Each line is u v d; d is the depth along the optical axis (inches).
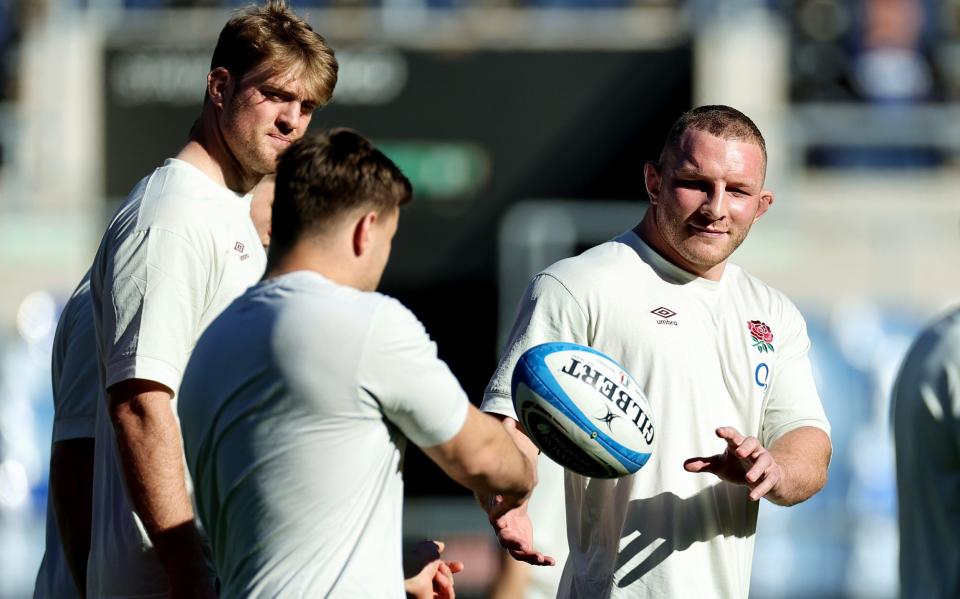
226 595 426.9
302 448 417.1
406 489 1342.3
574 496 534.3
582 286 526.0
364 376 418.9
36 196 1563.7
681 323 525.0
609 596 515.2
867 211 1541.6
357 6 1610.5
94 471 526.3
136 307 484.7
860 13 1675.7
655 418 517.3
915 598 677.9
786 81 1608.0
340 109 1425.9
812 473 516.1
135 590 501.0
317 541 416.5
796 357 550.9
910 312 1366.9
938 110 1615.4
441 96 1427.2
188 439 438.3
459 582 1300.4
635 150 1428.4
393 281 1427.2
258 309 428.8
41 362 1376.7
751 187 516.4
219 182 518.3
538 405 482.0
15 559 1309.1
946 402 674.8
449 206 1422.2
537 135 1424.7
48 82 1610.5
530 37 1428.4
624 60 1433.3
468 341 1416.1
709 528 517.3
